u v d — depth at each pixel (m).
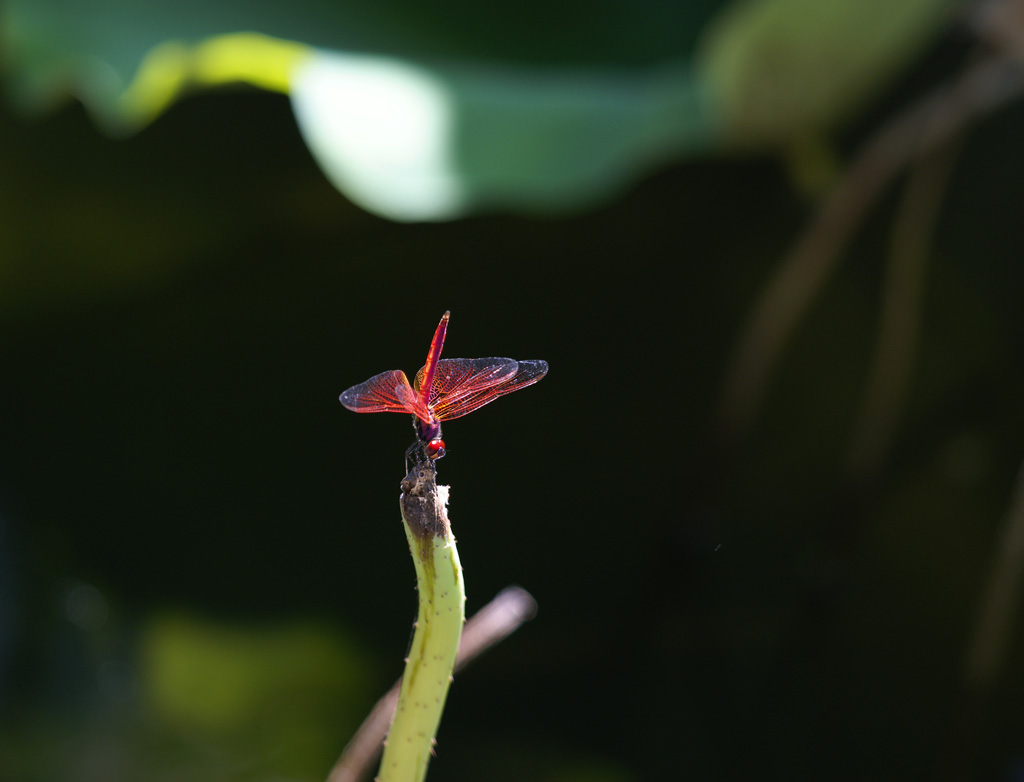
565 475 2.04
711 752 1.73
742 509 1.97
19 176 1.99
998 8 1.57
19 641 1.78
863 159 1.62
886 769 1.69
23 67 1.33
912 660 1.78
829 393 2.00
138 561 1.98
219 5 1.54
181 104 1.97
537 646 1.85
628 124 1.31
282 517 2.05
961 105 1.57
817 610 1.77
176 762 1.63
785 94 1.44
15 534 1.95
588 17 1.91
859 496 1.72
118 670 1.80
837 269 2.02
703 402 2.07
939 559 1.85
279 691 1.79
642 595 1.85
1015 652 1.71
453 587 0.87
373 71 1.30
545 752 1.70
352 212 2.10
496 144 1.24
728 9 1.89
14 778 1.55
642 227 2.10
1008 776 1.66
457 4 1.84
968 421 1.91
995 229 1.97
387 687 1.82
